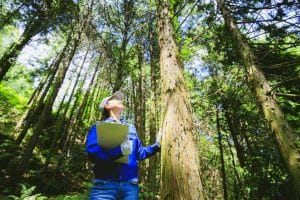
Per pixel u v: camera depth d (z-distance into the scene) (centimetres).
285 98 767
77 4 1347
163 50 411
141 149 309
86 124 2467
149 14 1080
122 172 275
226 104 1030
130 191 274
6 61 1298
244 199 1027
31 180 1224
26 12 1317
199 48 965
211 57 1011
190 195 274
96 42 1373
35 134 1234
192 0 761
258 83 591
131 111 2059
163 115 346
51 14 1351
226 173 1284
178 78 366
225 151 1338
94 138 276
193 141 316
